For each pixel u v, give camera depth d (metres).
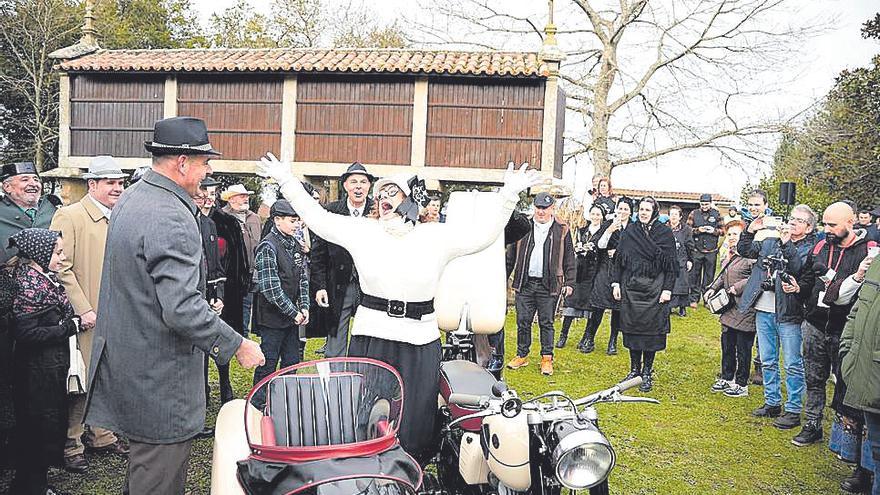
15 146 23.70
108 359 3.24
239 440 3.10
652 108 23.47
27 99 23.30
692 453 5.72
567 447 2.79
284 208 5.80
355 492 2.60
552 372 8.06
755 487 5.09
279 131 12.41
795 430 6.29
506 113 11.93
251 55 13.12
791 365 6.29
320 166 12.29
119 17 26.39
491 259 4.70
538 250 7.95
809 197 24.12
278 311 5.78
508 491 3.28
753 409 6.92
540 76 11.68
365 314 3.82
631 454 5.67
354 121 12.20
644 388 7.49
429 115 12.06
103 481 4.68
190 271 3.15
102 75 12.91
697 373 8.37
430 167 12.05
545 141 11.84
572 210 12.52
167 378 3.22
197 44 28.27
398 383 3.23
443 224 3.88
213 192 6.15
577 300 9.45
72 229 4.87
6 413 4.00
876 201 23.11
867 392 4.16
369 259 3.77
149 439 3.23
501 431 3.12
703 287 13.70
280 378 3.27
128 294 3.19
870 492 4.97
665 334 7.40
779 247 6.00
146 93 12.78
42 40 23.03
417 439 3.72
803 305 5.82
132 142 12.87
